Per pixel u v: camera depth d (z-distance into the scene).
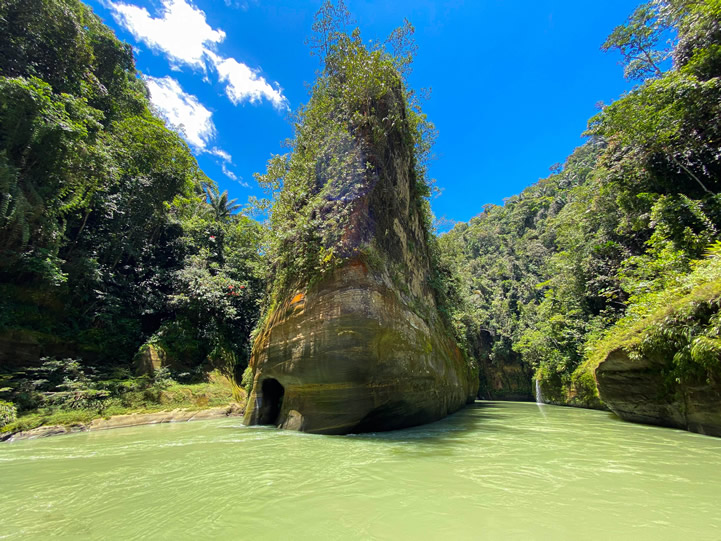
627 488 3.21
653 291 9.42
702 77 10.68
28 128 11.57
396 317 7.92
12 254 11.81
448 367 11.52
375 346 7.09
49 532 2.42
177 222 21.92
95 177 14.30
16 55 13.59
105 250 16.66
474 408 15.07
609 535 2.23
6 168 10.97
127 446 6.12
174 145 21.27
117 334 15.55
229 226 26.92
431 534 2.27
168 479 3.74
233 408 13.42
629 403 8.64
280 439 6.39
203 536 2.30
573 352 16.41
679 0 11.90
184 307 17.84
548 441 5.92
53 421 8.92
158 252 20.97
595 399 14.09
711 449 5.13
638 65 14.72
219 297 18.58
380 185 9.39
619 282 14.29
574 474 3.72
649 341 7.21
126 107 20.66
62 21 14.98
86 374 12.81
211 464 4.38
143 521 2.58
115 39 19.91
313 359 7.20
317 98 11.26
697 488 3.22
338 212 8.23
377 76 9.99
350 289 7.28
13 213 11.05
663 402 7.53
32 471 4.24
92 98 17.55
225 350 18.12
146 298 17.59
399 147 11.38
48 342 12.56
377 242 8.59
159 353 15.65
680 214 10.25
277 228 9.86
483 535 2.25
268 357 8.70
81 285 14.69
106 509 2.85
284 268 9.34
